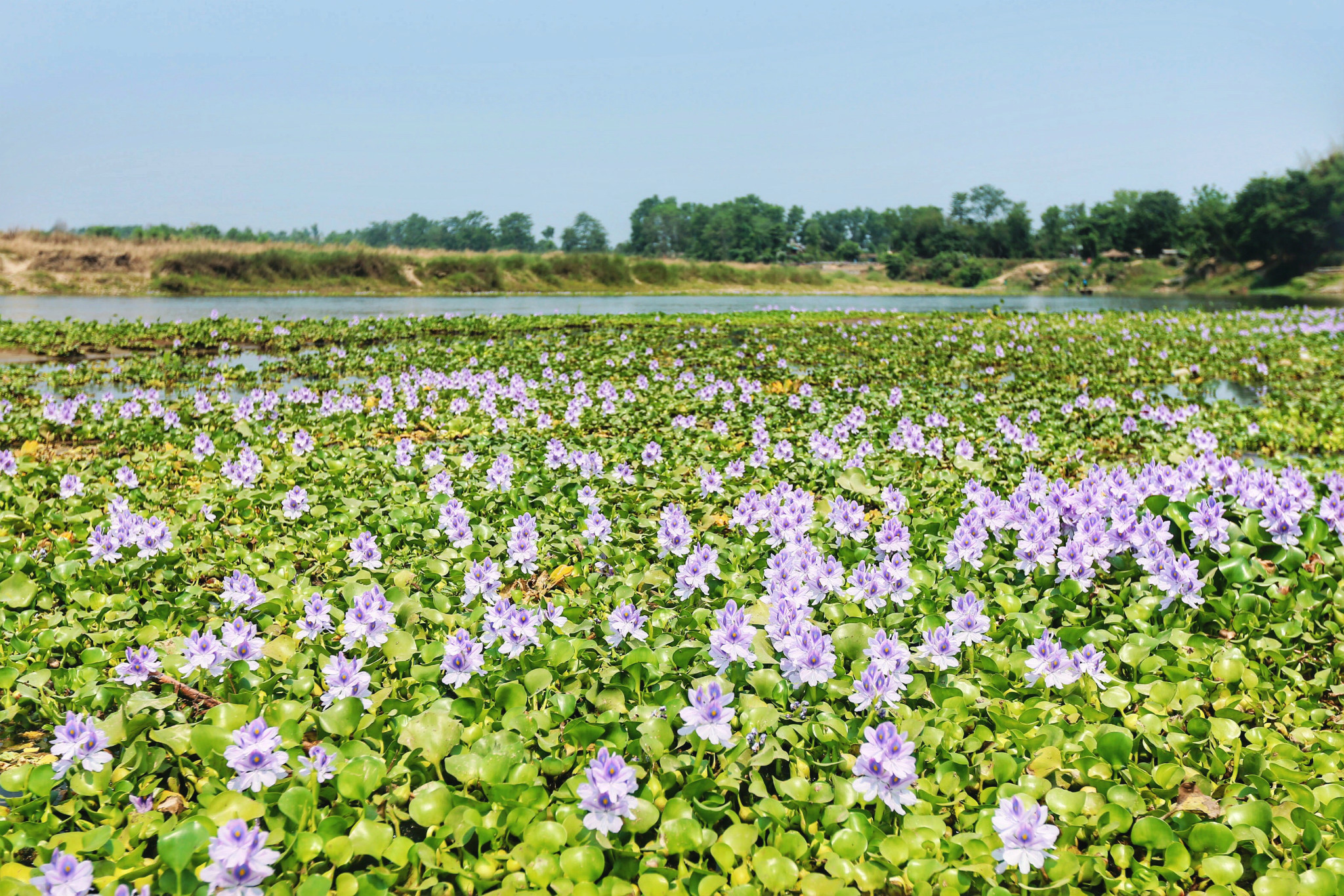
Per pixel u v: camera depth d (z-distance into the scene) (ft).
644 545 22.65
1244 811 12.05
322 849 11.18
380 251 211.41
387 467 30.22
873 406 43.98
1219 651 16.52
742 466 28.81
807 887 10.92
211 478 30.22
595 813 11.34
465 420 39.99
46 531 24.11
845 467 30.04
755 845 11.65
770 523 21.88
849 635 16.19
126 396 49.39
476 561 21.22
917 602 18.08
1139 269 354.54
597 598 18.99
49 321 83.92
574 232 563.48
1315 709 15.01
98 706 14.73
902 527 19.62
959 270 381.60
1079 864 11.19
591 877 10.98
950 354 72.84
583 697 15.23
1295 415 43.14
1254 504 21.77
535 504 25.94
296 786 12.03
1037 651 14.97
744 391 43.83
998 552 20.72
